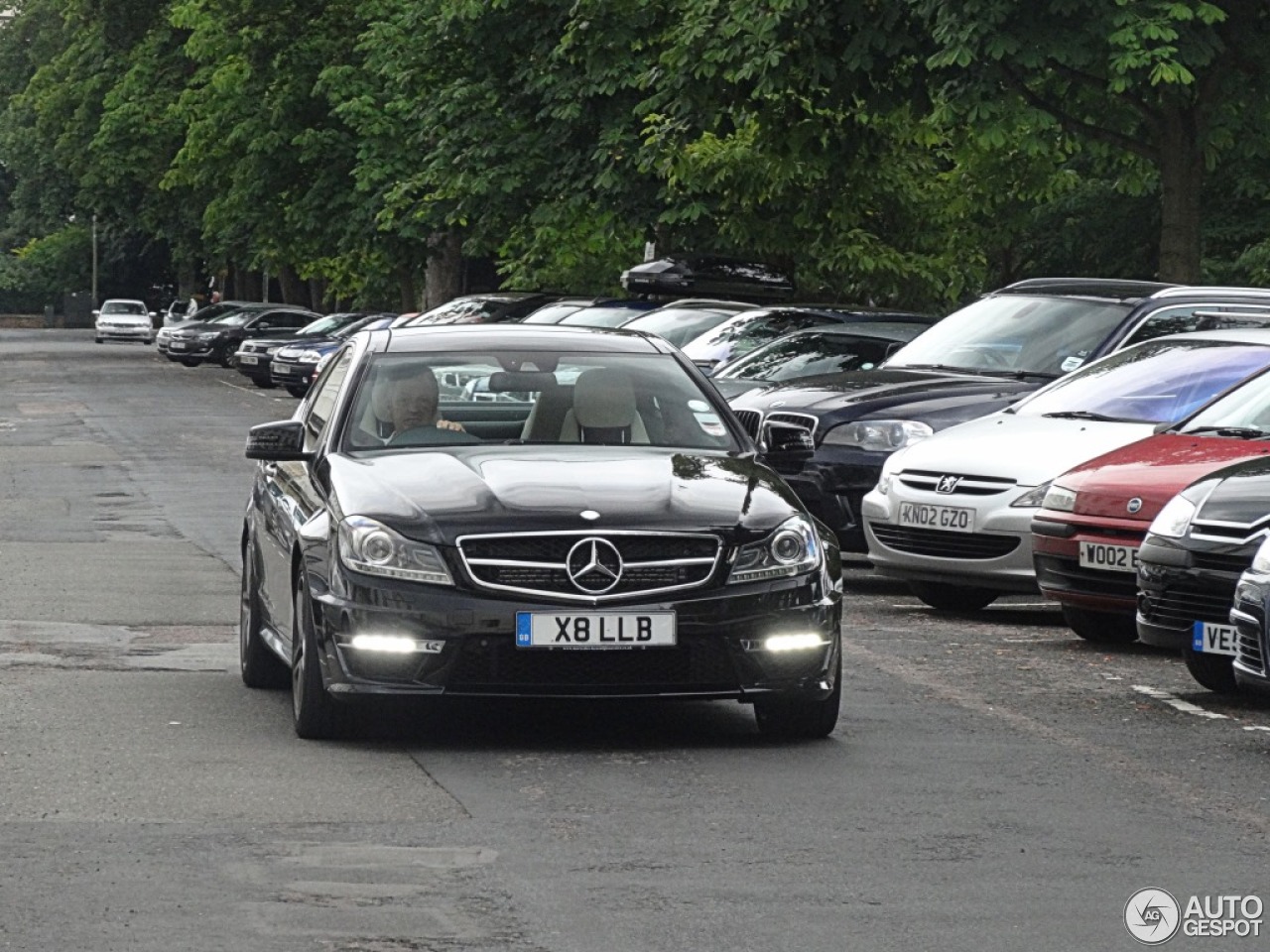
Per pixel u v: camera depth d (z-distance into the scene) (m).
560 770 11.25
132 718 12.60
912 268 47.75
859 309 29.00
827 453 20.42
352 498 12.02
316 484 12.69
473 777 10.99
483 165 49.72
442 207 52.19
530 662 11.52
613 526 11.59
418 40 52.38
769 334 28.50
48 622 16.91
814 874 8.97
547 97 48.19
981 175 48.31
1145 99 33.09
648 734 12.40
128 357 94.75
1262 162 39.34
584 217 49.09
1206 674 14.09
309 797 10.40
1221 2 31.75
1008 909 8.44
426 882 8.71
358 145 64.81
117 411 51.81
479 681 11.53
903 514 18.23
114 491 29.84
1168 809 10.47
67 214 135.50
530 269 55.66
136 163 86.94
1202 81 32.62
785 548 11.83
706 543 11.69
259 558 13.84
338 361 14.48
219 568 20.75
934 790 10.83
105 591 18.89
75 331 152.25
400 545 11.60
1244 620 12.80
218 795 10.41
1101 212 57.97
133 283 163.12
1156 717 13.23
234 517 26.25
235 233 78.69
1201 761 11.80
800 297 50.25
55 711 12.79
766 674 11.71
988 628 17.56
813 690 11.84
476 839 9.54
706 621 11.58
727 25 34.66
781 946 7.82
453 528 11.60
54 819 9.82
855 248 46.66
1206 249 55.00
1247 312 22.02
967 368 21.95
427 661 11.50
